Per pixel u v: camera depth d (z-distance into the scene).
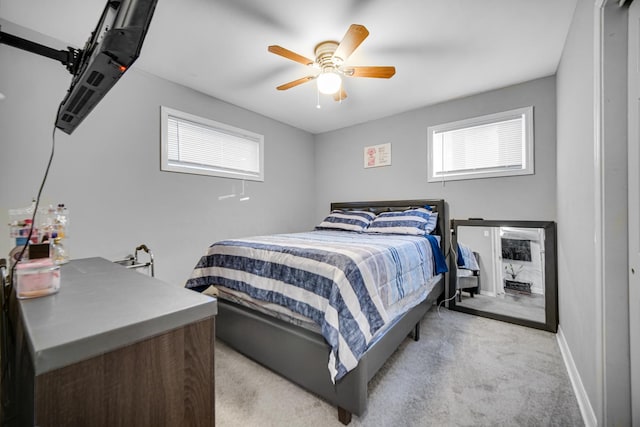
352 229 3.24
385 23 1.88
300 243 2.03
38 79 1.96
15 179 1.86
